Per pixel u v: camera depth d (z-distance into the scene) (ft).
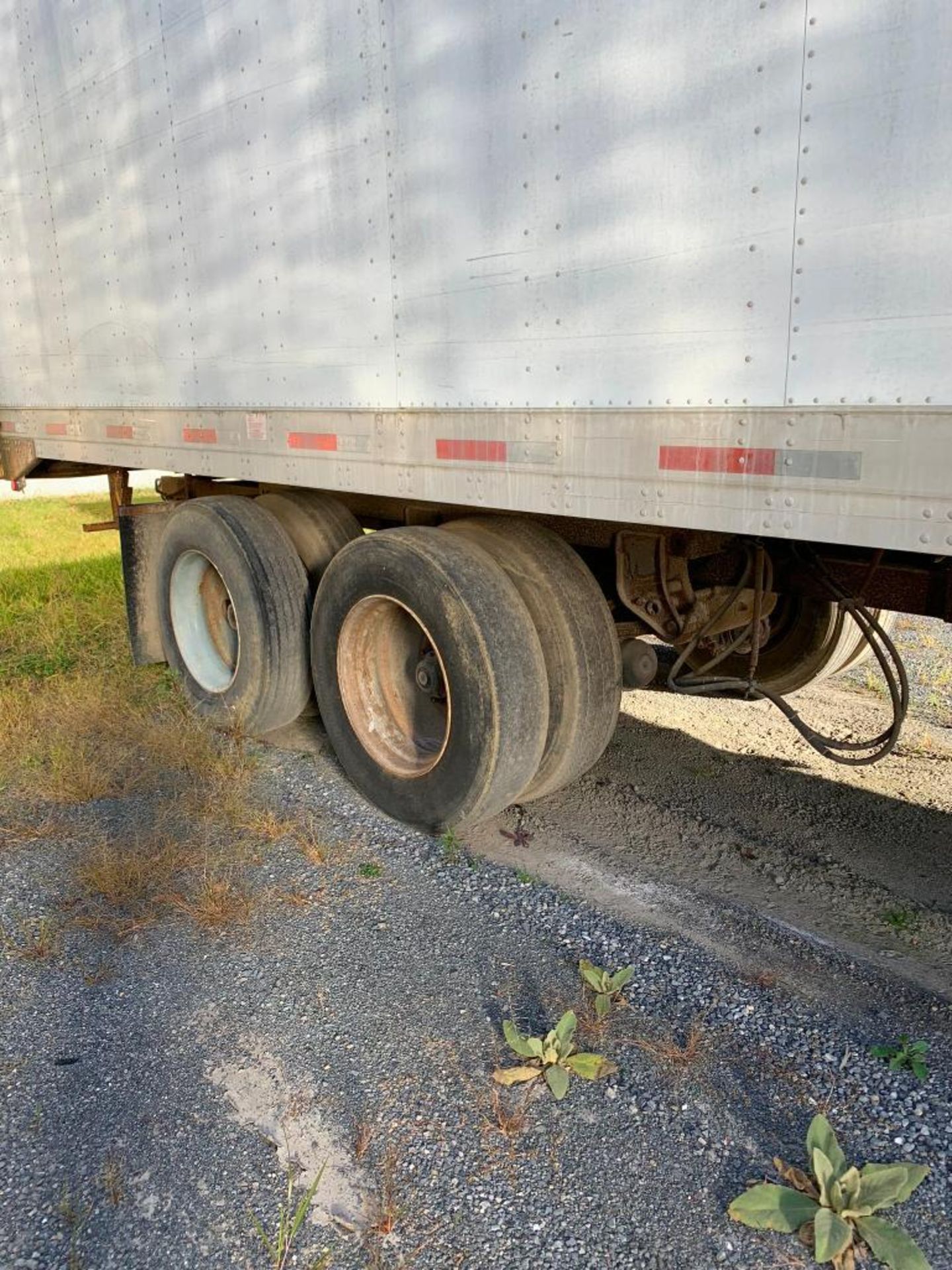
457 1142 7.42
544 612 11.66
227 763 14.46
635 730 17.26
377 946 10.03
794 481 7.49
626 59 8.07
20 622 23.73
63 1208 6.82
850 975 9.71
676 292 8.04
